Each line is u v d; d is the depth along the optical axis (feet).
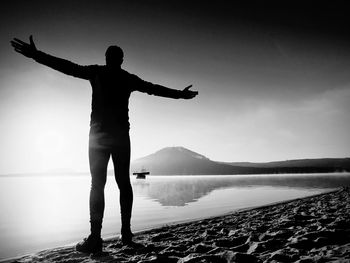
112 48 9.91
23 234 16.75
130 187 10.11
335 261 5.57
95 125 9.49
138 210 26.53
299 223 12.35
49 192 65.00
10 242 14.51
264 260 6.86
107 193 53.36
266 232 10.80
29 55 8.54
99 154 9.41
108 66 9.87
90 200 9.34
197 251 8.75
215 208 27.04
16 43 8.38
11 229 18.48
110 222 20.38
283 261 6.50
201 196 42.27
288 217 14.37
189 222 16.71
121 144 9.66
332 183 69.05
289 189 52.21
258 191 50.14
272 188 57.11
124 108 9.86
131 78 10.21
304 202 23.90
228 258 7.09
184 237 11.87
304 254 6.91
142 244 9.95
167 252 8.61
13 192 65.57
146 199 38.52
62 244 13.80
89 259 8.27
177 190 58.49
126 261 7.78
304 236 8.73
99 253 8.91
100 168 9.41
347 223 10.44
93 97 9.68
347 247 6.65
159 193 50.19
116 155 9.71
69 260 8.28
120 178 9.89
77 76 9.42
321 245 7.81
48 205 34.45
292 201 26.05
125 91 9.95
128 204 10.07
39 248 12.92
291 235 9.70
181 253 8.56
